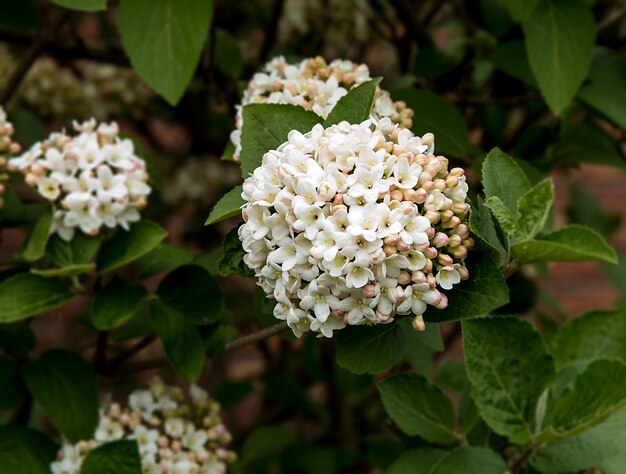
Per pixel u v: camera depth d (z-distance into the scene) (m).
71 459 0.50
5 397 0.50
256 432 0.63
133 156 0.49
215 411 0.54
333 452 0.69
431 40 0.65
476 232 0.37
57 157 0.48
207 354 0.49
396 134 0.39
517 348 0.42
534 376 0.42
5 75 0.72
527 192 0.41
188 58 0.47
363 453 0.70
